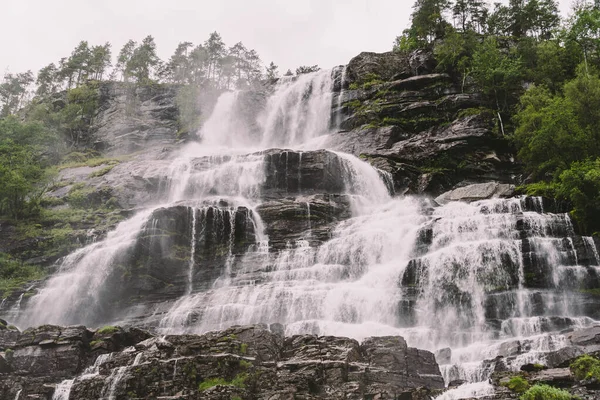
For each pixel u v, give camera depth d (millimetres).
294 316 35469
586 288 34969
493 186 50125
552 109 51719
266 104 83688
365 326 32219
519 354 26875
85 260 44906
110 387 25422
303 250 42938
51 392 27391
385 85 72250
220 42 109375
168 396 24000
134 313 41000
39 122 78375
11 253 51031
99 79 114750
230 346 25828
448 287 36250
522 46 70312
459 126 61750
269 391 23531
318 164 55969
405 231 42438
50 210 59438
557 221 40000
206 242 45375
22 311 42375
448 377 25750
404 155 59656
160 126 87375
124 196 60688
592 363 21297
